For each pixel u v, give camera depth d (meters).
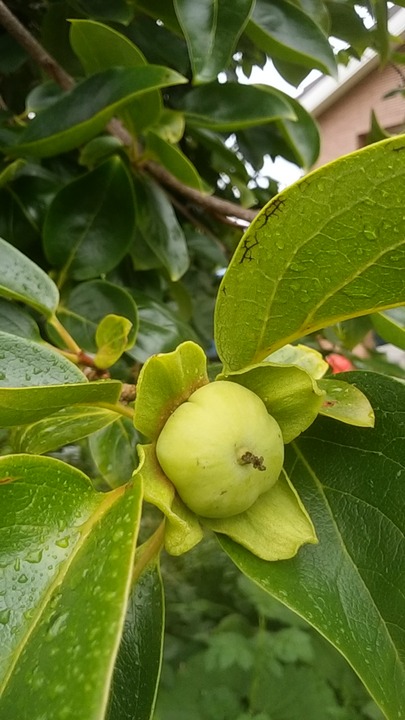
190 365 0.12
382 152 0.09
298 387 0.12
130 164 0.26
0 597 0.10
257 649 0.45
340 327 0.34
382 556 0.12
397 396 0.13
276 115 0.25
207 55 0.19
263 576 0.11
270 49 0.25
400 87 0.47
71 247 0.23
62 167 0.29
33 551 0.10
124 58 0.24
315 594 0.11
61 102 0.22
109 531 0.10
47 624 0.09
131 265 0.29
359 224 0.10
